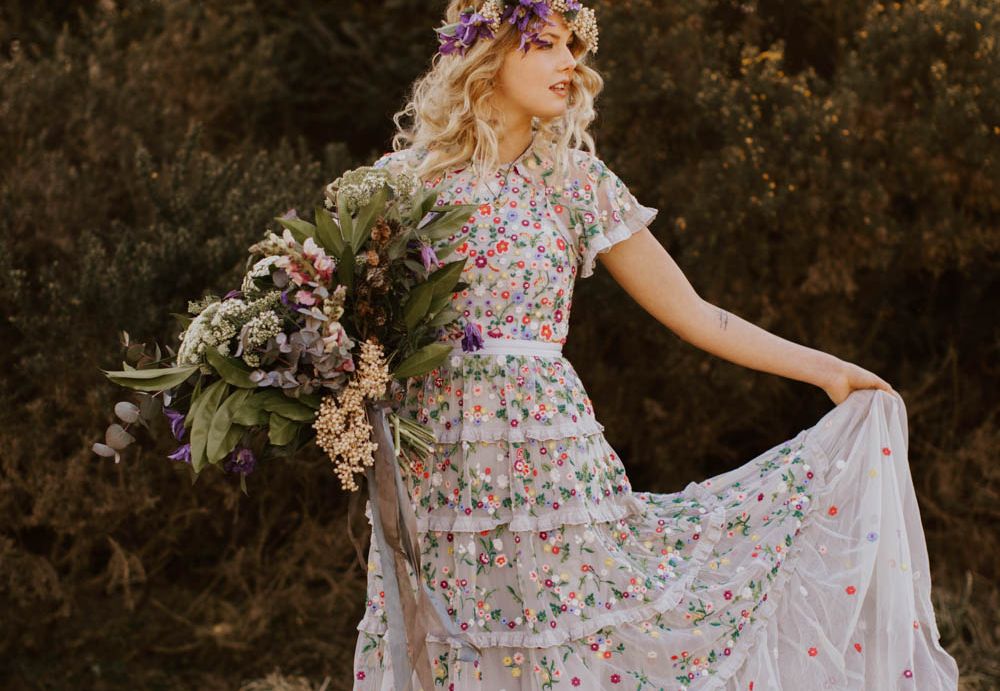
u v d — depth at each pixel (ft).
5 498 14.49
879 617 7.59
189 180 15.55
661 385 17.56
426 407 7.42
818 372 7.99
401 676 6.73
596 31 7.67
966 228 16.14
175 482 15.25
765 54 16.39
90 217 15.51
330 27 21.65
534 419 7.33
